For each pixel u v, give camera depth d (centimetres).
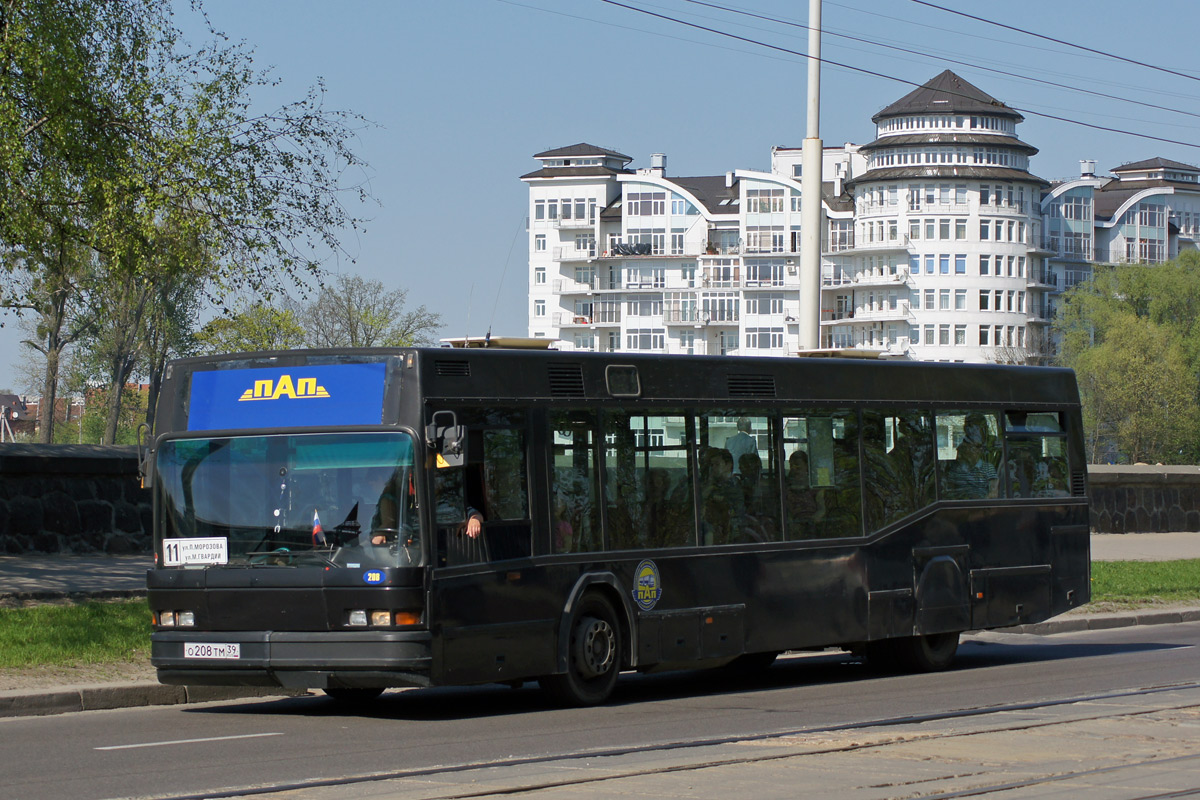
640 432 1417
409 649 1183
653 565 1406
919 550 1694
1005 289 12875
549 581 1309
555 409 1341
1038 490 1864
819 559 1578
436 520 1216
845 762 998
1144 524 4038
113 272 2211
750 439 1527
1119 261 12412
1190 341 10094
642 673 1595
